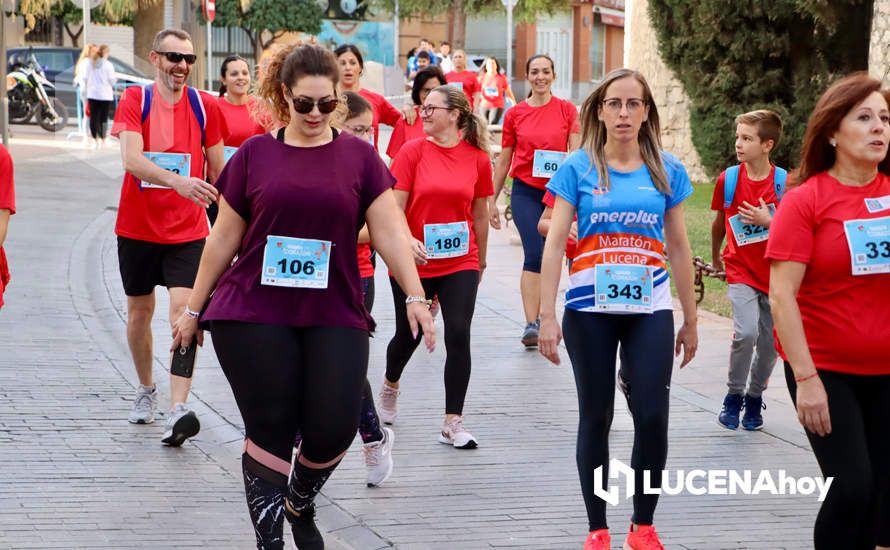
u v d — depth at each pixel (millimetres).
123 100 7312
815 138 4871
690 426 8070
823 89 21078
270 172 4930
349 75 9391
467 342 7594
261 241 4949
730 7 20844
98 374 8969
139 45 42781
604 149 5703
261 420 4965
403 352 7879
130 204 7379
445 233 7625
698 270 11227
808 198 4820
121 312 11188
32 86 29109
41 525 5938
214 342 5031
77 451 7172
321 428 4941
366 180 5059
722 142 21891
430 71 10078
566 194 5652
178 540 5832
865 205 4801
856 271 4770
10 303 11219
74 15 40938
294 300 4949
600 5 55094
